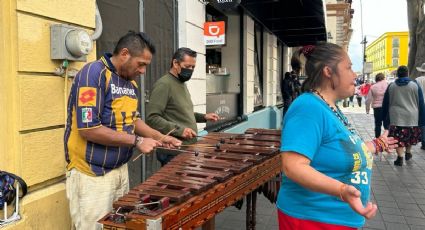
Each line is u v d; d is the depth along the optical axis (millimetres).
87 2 3283
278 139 3715
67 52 2969
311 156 1886
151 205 2066
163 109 3580
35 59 2805
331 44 2119
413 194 5562
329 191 1757
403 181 6230
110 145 2457
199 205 2223
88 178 2496
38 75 2850
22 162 2738
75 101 2420
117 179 2621
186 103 3734
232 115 8070
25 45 2721
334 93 2104
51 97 2961
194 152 3061
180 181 2340
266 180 3213
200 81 5883
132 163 4102
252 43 8891
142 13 4285
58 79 3021
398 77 7023
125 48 2473
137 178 4207
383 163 7484
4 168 2693
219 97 7254
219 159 2932
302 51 2252
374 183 6109
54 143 3014
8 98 2666
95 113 2371
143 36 2523
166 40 4918
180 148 3189
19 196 2676
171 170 2607
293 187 2111
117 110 2525
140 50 2482
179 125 3539
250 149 3232
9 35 2646
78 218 2551
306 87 2148
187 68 3660
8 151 2688
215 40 5984
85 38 3031
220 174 2492
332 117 1992
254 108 9680
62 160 3104
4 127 2680
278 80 13031
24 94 2732
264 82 10695
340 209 2010
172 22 5082
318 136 1924
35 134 2844
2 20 2609
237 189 2680
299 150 1858
